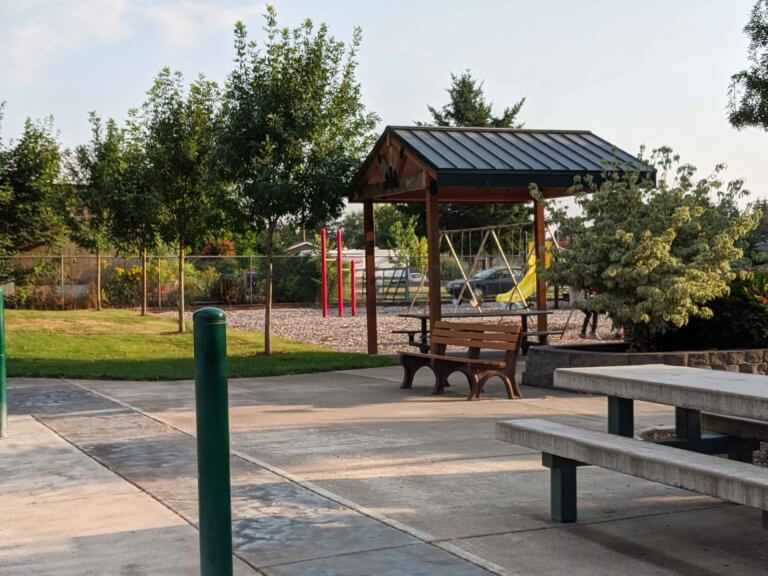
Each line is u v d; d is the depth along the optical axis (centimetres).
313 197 1631
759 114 1634
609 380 559
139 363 1556
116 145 2700
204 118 2069
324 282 3003
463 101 4675
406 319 2770
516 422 578
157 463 721
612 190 1214
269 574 448
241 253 4266
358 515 556
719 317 1215
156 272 3438
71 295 3278
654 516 553
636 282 1153
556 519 541
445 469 689
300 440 817
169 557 482
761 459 681
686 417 573
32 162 3077
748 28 1653
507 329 1072
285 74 1614
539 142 1541
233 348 1819
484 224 4481
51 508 589
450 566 456
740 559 470
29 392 1155
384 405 1035
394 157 1512
